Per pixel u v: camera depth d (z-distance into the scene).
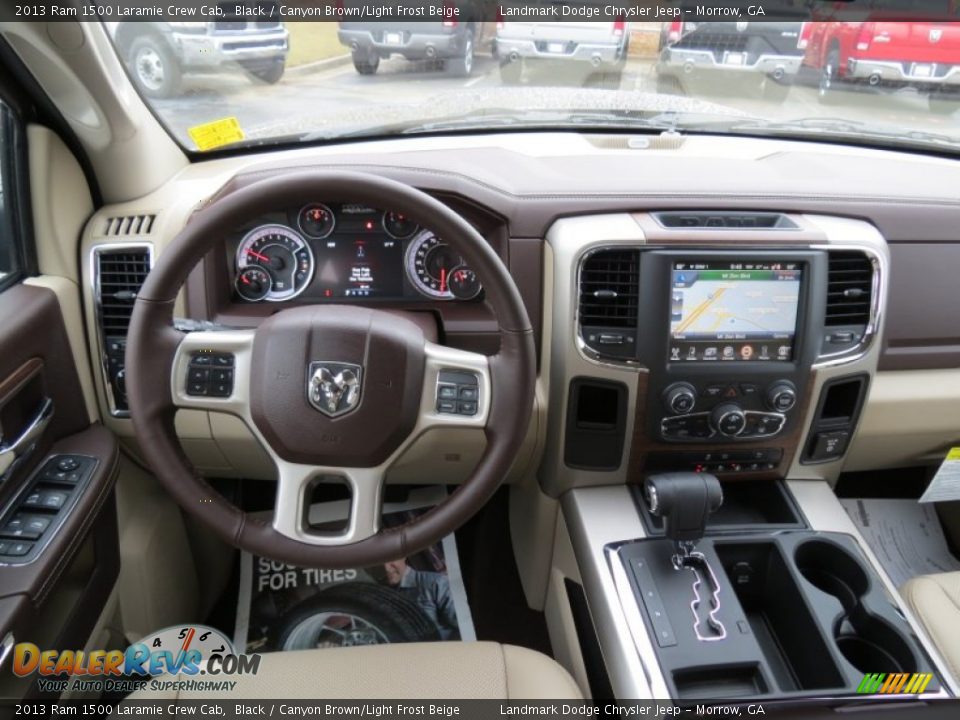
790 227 1.27
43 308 1.15
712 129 1.69
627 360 1.26
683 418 1.30
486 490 0.96
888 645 1.17
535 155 1.53
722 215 1.30
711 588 1.20
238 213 0.88
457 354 0.95
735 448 1.35
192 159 1.52
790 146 1.67
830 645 1.13
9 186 1.16
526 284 1.31
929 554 1.63
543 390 1.34
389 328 0.94
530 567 1.57
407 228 1.33
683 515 1.17
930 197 1.37
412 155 1.48
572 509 1.38
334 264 1.36
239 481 1.68
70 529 1.06
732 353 1.27
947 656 1.10
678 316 1.25
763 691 1.08
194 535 1.60
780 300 1.25
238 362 0.94
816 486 1.42
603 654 1.19
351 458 0.94
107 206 1.32
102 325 1.28
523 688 0.98
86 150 1.25
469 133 1.63
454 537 1.79
